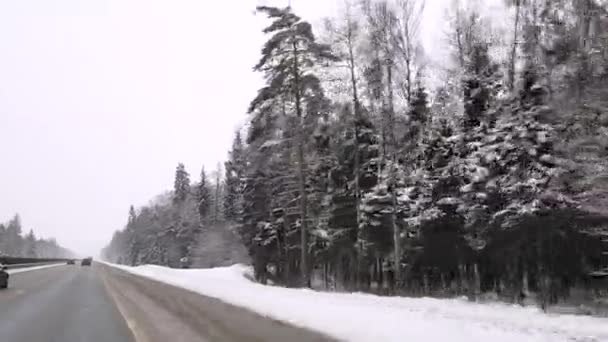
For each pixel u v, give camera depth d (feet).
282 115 92.32
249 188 146.92
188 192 325.83
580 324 41.93
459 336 33.12
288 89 93.45
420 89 84.33
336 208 105.81
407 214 85.87
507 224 65.62
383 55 83.56
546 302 60.39
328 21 89.81
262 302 58.18
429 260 84.99
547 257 64.23
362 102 91.50
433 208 80.12
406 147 82.89
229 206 222.07
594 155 59.52
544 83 67.77
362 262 97.55
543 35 77.00
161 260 335.06
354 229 103.81
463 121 81.76
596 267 64.69
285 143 93.35
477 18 90.17
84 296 80.28
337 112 93.20
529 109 66.08
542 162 63.57
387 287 87.04
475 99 80.74
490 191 68.18
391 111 82.23
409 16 83.51
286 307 51.75
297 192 119.96
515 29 83.20
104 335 41.60
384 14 83.10
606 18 65.16
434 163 84.38
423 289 78.79
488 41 88.84
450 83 88.53
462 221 79.15
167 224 343.05
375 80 83.51
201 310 56.70
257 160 98.89
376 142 96.73
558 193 61.57
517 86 68.74
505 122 67.92
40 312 58.08
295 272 133.18
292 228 126.21
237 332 40.40
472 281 80.84
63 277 145.48
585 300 60.64
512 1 86.79
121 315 54.70
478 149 72.59
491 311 53.26
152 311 58.13
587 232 62.75
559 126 63.93
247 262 187.01
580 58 65.46
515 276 69.15
